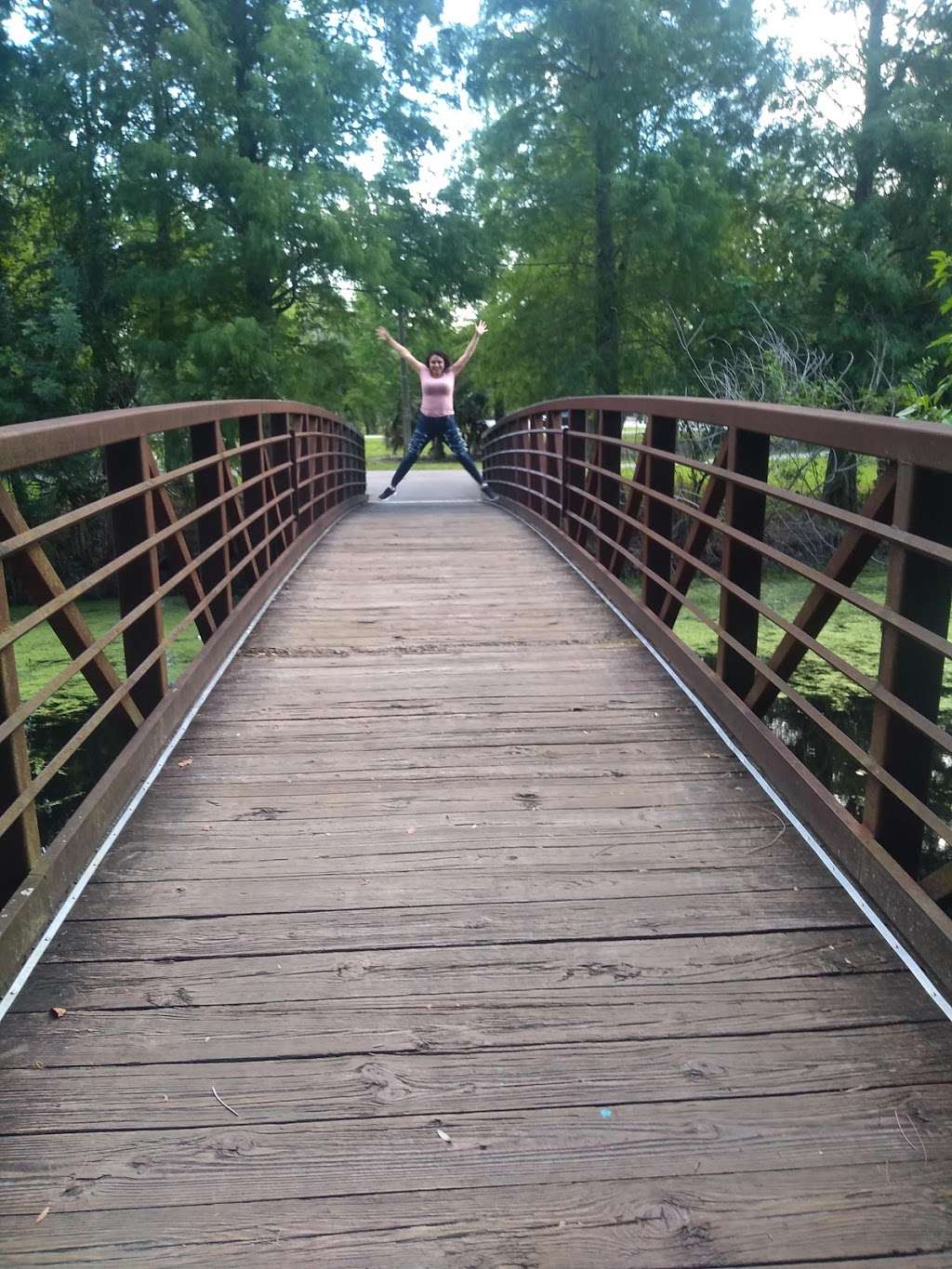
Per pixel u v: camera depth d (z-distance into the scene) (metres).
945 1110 1.77
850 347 15.05
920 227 15.78
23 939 2.18
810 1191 1.60
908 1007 2.05
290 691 4.07
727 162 16.25
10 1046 1.92
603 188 16.44
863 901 2.43
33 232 15.26
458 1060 1.89
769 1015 2.02
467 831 2.82
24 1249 1.49
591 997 2.08
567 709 3.84
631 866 2.62
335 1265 1.46
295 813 2.93
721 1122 1.74
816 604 2.82
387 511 11.09
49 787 5.65
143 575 3.42
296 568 6.88
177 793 3.08
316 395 15.42
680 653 4.24
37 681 7.36
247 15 14.67
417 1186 1.60
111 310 14.41
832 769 5.59
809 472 11.65
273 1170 1.63
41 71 13.79
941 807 5.12
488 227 17.27
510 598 5.84
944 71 15.05
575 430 7.26
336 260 13.97
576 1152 1.67
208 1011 2.03
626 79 15.69
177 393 13.75
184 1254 1.48
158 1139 1.69
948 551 2.05
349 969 2.17
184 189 13.95
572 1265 1.47
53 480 12.59
